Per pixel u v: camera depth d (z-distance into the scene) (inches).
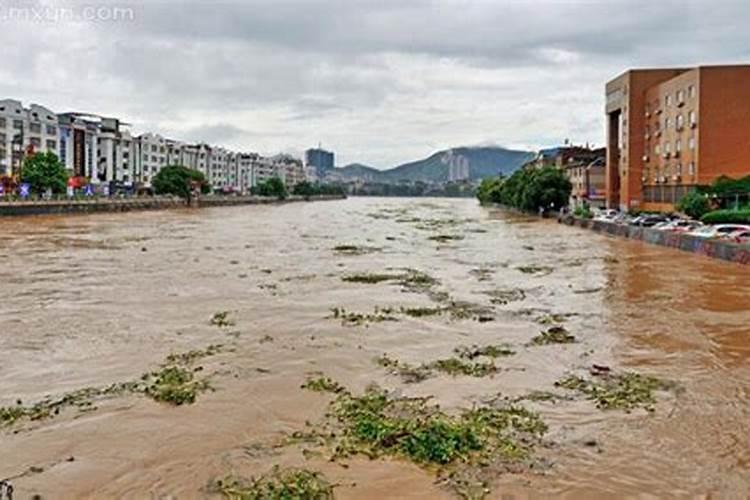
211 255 1611.7
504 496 359.3
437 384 565.0
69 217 3147.1
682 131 2603.3
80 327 775.1
